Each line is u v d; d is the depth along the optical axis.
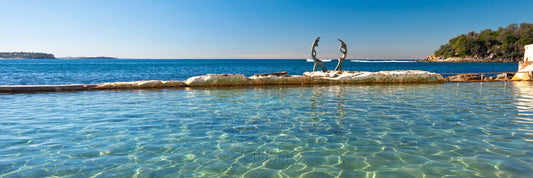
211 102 8.45
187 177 3.20
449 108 7.36
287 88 12.74
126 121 5.80
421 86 13.84
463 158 3.72
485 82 16.33
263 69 54.38
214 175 3.25
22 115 6.39
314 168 3.45
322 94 10.48
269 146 4.24
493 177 3.16
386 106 7.70
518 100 8.81
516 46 103.81
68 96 9.84
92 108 7.35
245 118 6.12
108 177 3.18
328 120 5.93
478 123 5.60
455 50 127.94
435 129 5.16
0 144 4.26
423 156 3.81
